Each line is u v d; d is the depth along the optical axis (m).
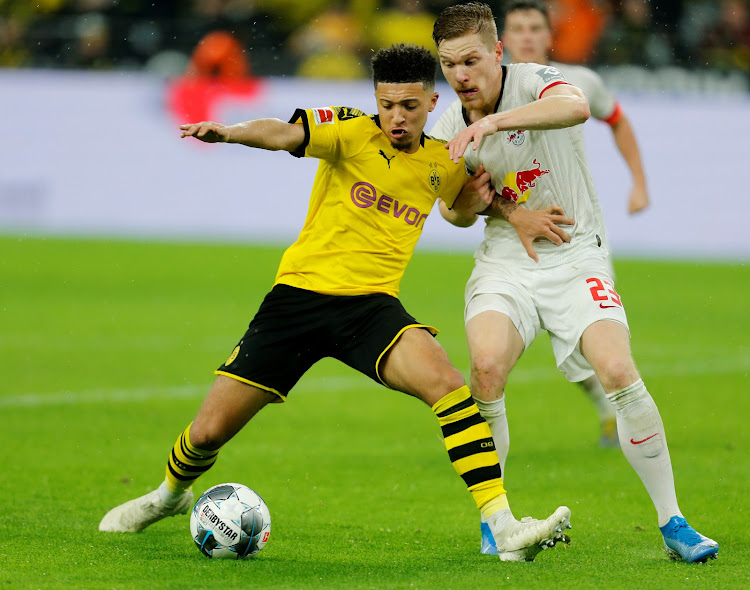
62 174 71.44
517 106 17.58
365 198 16.33
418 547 17.19
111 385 33.16
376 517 19.48
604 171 69.69
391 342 15.79
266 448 25.91
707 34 76.12
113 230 71.88
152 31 76.25
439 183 16.91
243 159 71.94
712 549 15.70
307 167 72.31
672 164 69.81
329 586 14.35
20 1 78.00
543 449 26.17
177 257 65.94
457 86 17.38
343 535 18.05
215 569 15.34
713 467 24.02
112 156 71.44
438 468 23.97
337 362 40.75
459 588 14.26
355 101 71.25
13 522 18.33
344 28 80.12
